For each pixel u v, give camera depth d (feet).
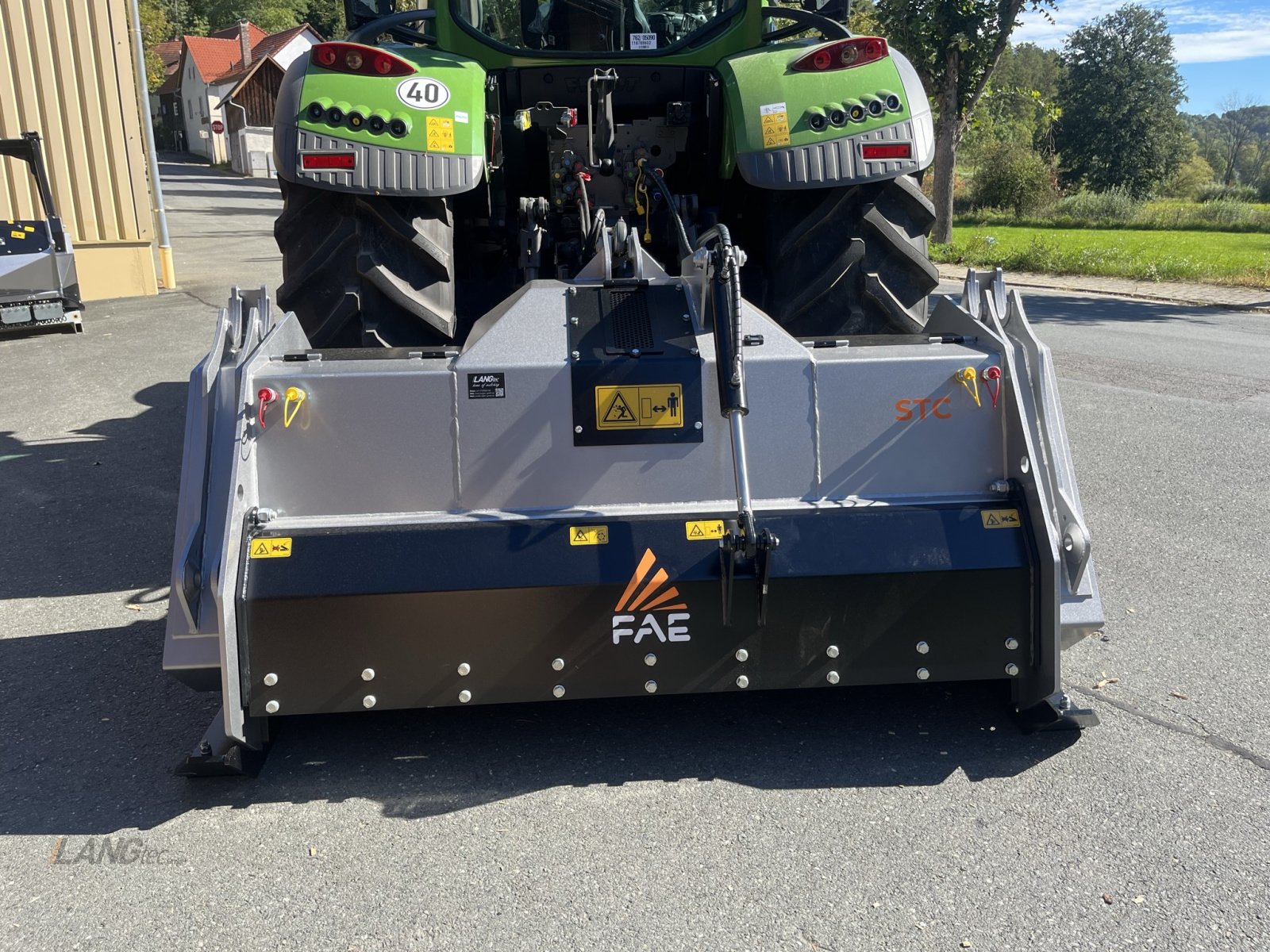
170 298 40.34
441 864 7.56
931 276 11.58
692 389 8.73
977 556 8.45
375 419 8.59
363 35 13.08
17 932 6.93
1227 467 17.19
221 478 8.56
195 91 183.21
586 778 8.61
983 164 107.86
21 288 30.99
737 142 11.09
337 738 9.28
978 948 6.64
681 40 13.44
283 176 10.61
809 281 11.54
